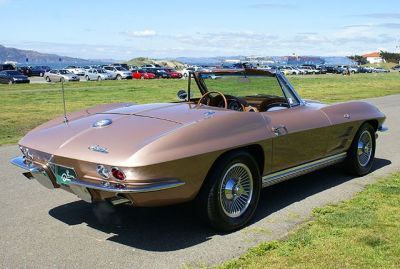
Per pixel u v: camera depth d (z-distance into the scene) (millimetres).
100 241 3865
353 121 5512
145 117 4207
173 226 4199
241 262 3369
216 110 4410
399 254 3436
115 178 3459
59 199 5062
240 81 5125
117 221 4340
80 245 3779
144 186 3436
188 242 3836
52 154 3848
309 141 4875
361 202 4785
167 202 3650
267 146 4297
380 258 3371
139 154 3436
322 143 5109
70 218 4430
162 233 4039
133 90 27344
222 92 5344
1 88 29562
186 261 3465
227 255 3566
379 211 4449
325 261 3336
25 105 17250
